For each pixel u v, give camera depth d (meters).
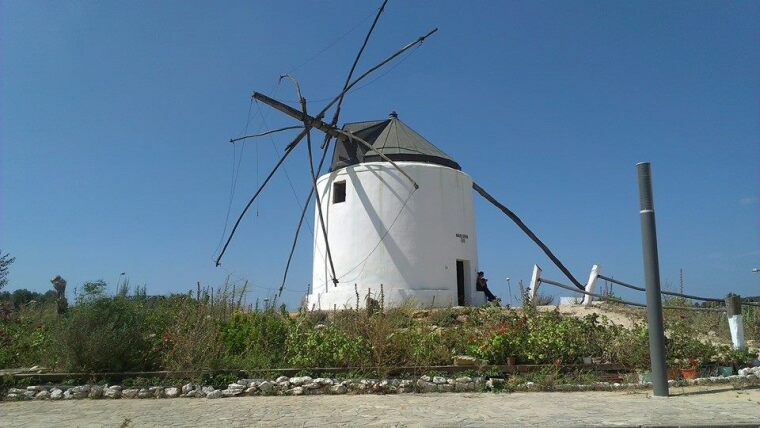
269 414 8.21
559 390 10.36
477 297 20.88
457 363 11.13
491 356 11.30
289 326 12.25
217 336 11.48
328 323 13.04
